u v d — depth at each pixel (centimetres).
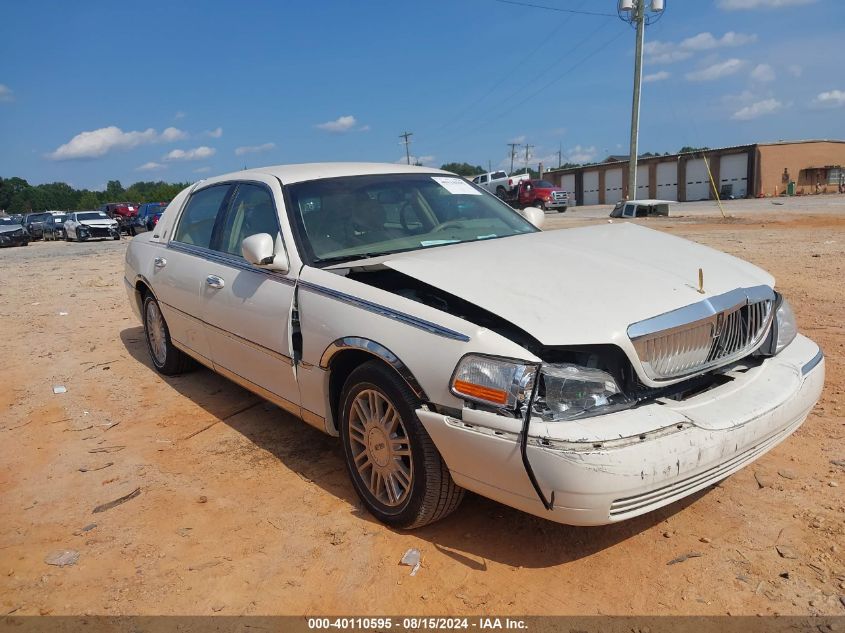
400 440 318
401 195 444
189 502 369
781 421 307
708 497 349
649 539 315
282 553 316
